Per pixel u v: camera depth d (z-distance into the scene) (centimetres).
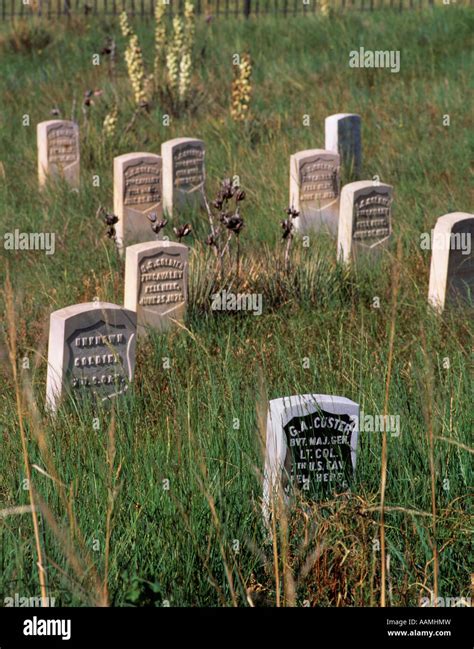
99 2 2555
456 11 1895
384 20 1920
